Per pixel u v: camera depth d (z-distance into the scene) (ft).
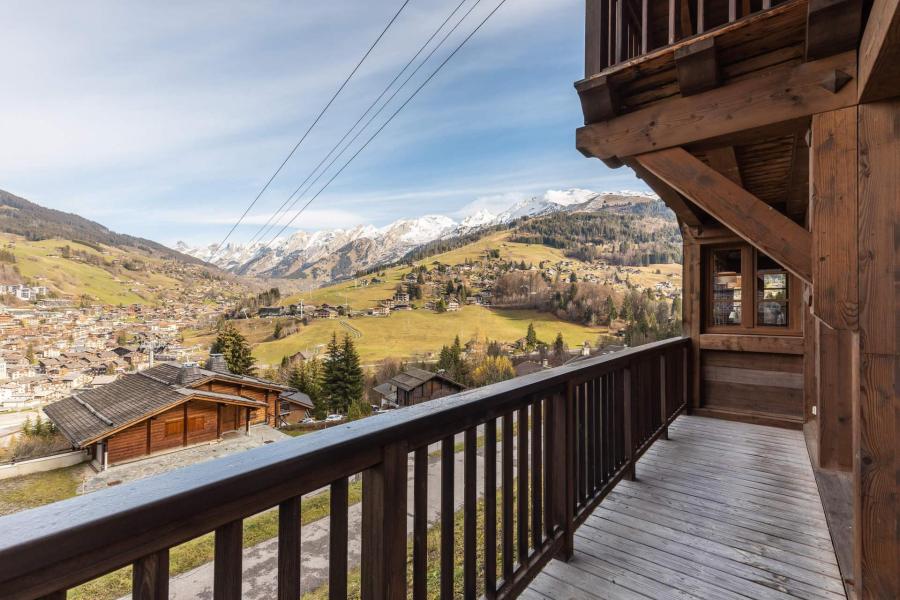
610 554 6.38
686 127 6.64
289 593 2.62
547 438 6.13
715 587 5.63
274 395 41.04
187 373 34.19
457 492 15.01
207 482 2.11
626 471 8.84
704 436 12.24
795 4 5.19
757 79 5.98
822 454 9.27
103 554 1.78
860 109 5.07
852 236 5.02
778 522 7.32
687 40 6.09
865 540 4.87
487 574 4.71
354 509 12.73
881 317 4.81
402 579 3.44
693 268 15.03
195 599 8.46
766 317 14.01
